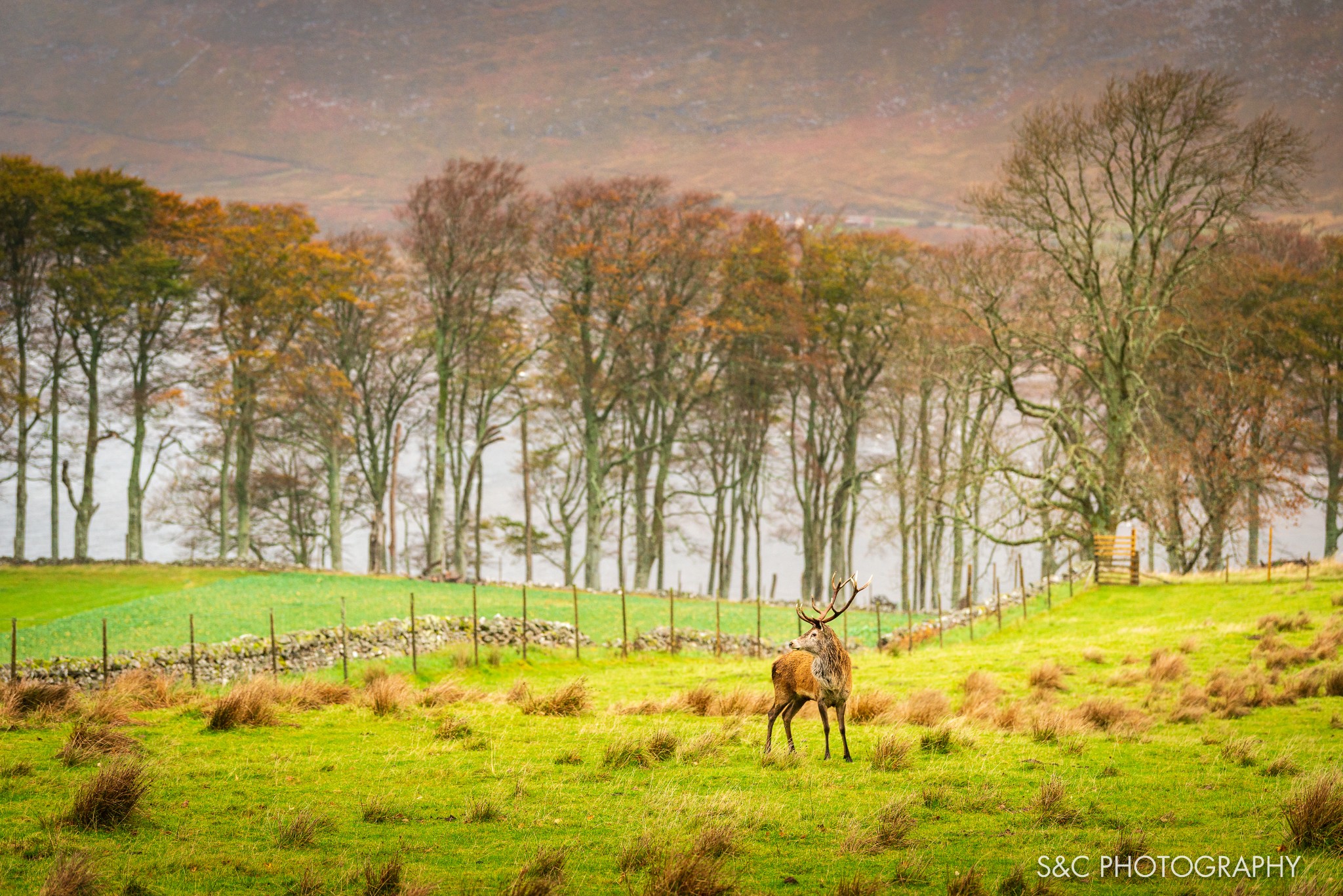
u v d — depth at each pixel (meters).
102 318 73.88
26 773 16.36
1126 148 59.66
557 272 76.62
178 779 16.66
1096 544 55.59
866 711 23.22
